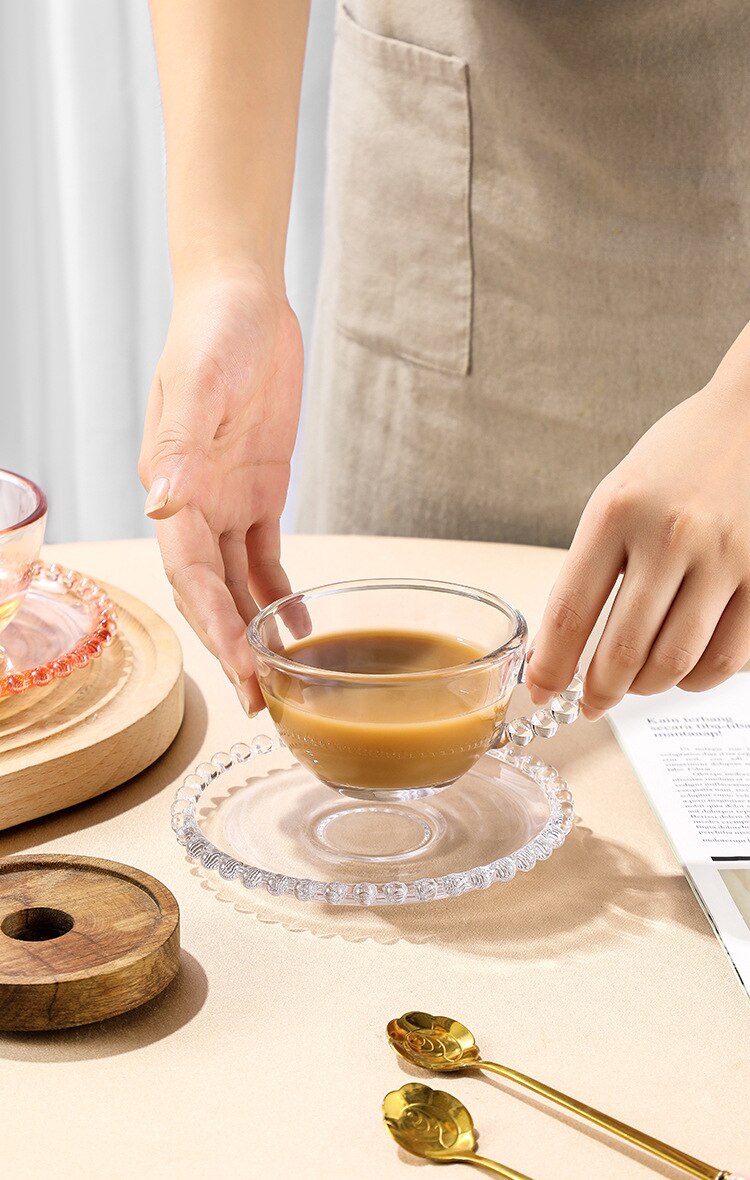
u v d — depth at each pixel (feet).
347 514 5.06
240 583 3.83
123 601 4.03
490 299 4.67
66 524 8.30
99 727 3.57
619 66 4.38
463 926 3.31
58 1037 3.13
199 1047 3.11
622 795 3.59
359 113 4.79
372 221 4.81
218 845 3.43
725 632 3.46
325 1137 3.00
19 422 8.03
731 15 4.28
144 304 7.79
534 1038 3.12
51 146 7.44
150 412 3.76
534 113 4.50
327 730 3.34
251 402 3.77
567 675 3.46
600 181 4.48
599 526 3.37
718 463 3.39
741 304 4.48
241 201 3.98
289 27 4.14
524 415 4.72
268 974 3.22
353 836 3.46
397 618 3.57
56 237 7.63
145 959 3.13
